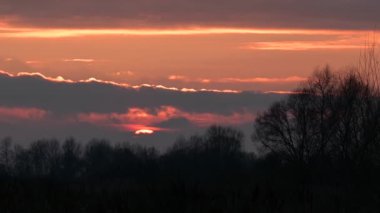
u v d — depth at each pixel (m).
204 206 90.00
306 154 192.12
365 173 108.44
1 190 99.62
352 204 92.06
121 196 96.12
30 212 89.12
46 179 111.69
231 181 118.25
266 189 100.69
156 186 101.44
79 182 115.25
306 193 97.00
